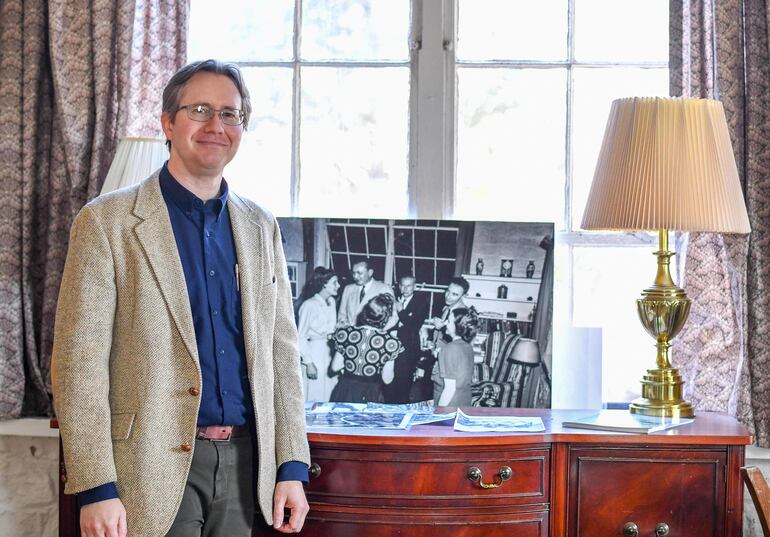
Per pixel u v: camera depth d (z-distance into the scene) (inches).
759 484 93.7
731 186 108.9
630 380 130.6
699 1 122.1
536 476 105.2
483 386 124.0
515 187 131.2
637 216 107.7
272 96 132.5
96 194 123.4
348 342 124.4
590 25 130.5
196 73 92.7
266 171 132.7
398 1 131.0
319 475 104.2
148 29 124.7
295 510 96.0
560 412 119.8
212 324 91.0
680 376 119.2
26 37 124.4
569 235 130.6
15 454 130.6
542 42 130.6
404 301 124.5
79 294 86.2
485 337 124.1
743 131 121.7
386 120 131.5
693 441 103.9
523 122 131.0
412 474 103.1
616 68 130.4
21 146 124.6
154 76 124.9
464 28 131.0
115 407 87.4
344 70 131.6
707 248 122.2
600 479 105.5
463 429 106.0
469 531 103.9
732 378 121.6
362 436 102.7
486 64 130.6
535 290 124.1
